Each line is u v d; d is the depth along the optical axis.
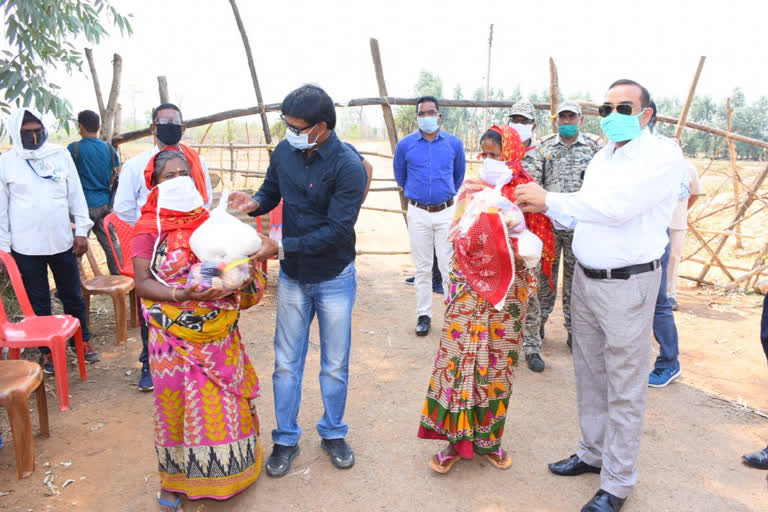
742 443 3.50
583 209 2.58
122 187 3.86
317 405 3.94
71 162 4.33
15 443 2.99
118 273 5.57
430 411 3.10
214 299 2.53
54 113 5.99
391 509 2.87
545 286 4.71
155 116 3.62
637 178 2.50
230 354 2.69
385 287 6.88
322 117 2.71
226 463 2.68
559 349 5.00
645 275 2.63
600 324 2.77
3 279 5.41
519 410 3.91
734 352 4.94
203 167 3.91
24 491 2.94
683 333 5.41
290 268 3.00
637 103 2.50
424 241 5.14
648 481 3.11
